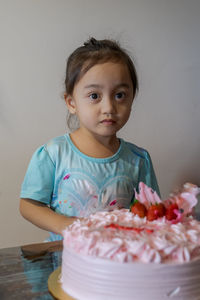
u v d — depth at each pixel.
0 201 2.34
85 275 0.82
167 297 0.78
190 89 2.88
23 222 2.40
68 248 0.88
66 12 2.40
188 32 2.81
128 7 2.59
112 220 0.98
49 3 2.35
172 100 2.83
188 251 0.80
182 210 0.97
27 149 2.38
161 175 2.87
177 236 0.86
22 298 0.84
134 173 1.39
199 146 2.96
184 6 2.77
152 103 2.77
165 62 2.77
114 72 1.18
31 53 2.33
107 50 1.22
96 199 1.32
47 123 2.41
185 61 2.83
